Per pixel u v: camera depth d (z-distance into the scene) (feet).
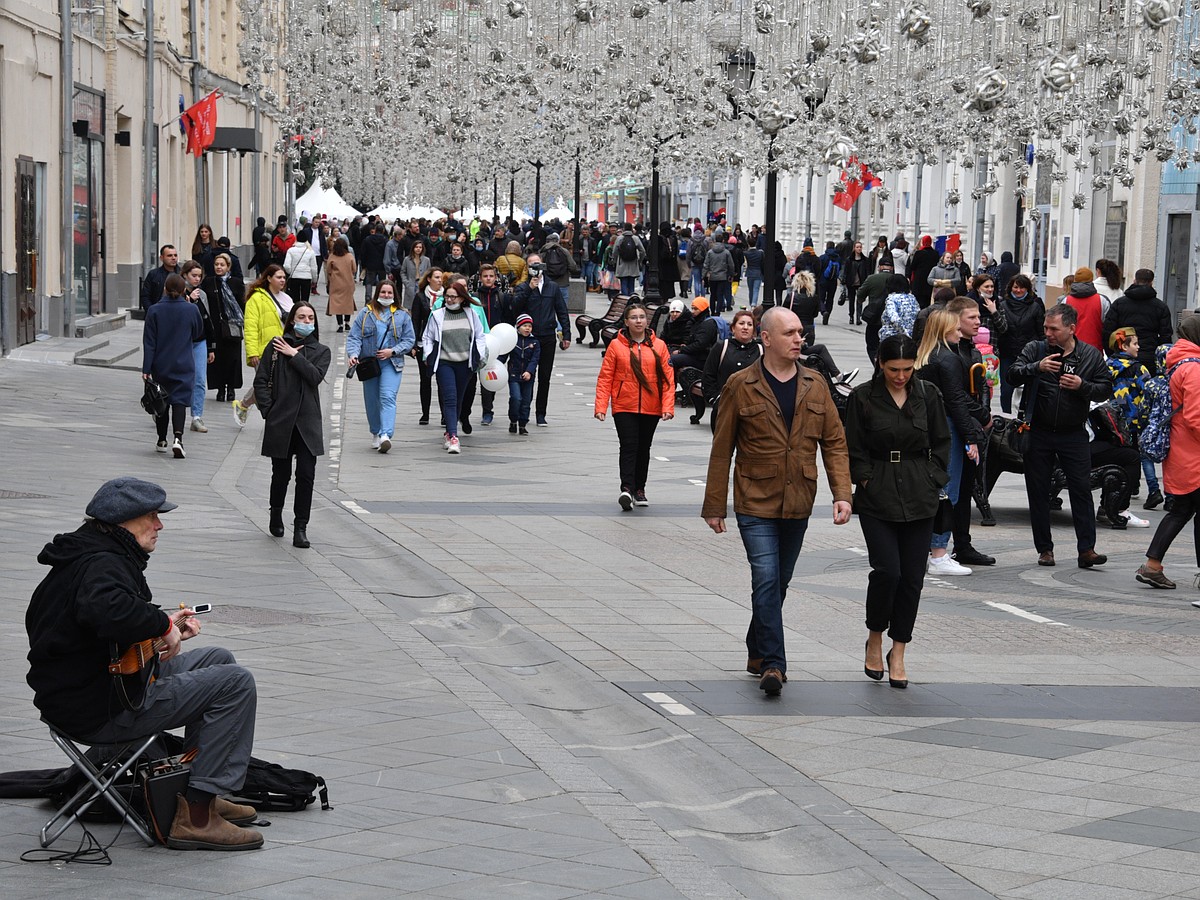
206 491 138.00
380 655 84.28
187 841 53.16
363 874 51.49
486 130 225.15
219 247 221.25
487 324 191.01
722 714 74.90
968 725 73.31
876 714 75.10
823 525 132.16
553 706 77.46
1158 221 298.15
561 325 199.41
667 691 78.95
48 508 121.39
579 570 110.32
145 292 189.16
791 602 101.65
